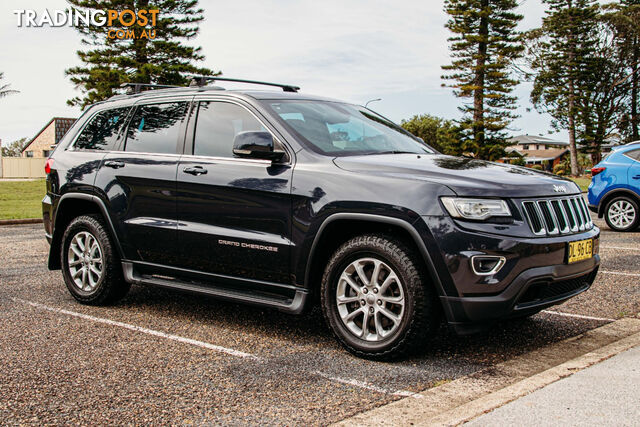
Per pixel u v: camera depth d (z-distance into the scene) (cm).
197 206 451
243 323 472
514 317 365
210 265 448
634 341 393
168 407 305
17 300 551
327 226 386
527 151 11144
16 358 384
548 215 375
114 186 505
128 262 506
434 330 370
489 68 4097
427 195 356
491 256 346
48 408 304
